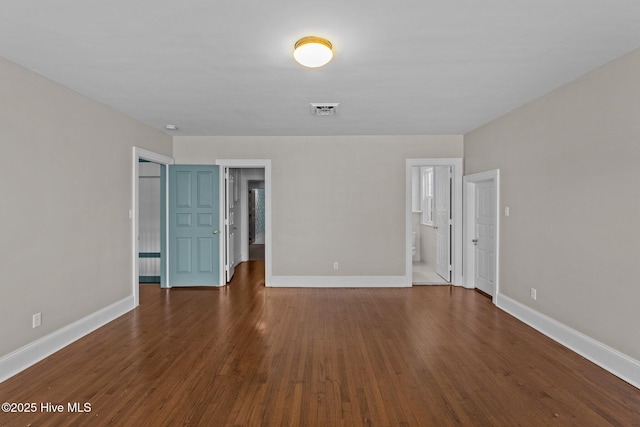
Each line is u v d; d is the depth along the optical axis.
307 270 5.44
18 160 2.67
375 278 5.41
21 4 1.86
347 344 3.17
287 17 2.02
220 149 5.39
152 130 4.75
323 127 4.82
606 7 1.92
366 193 5.40
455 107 3.87
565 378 2.55
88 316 3.46
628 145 2.51
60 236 3.10
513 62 2.67
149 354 2.95
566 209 3.14
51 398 2.28
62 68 2.74
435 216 6.47
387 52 2.49
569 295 3.11
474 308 4.29
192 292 5.09
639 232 2.42
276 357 2.90
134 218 4.29
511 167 4.04
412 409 2.17
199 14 1.98
